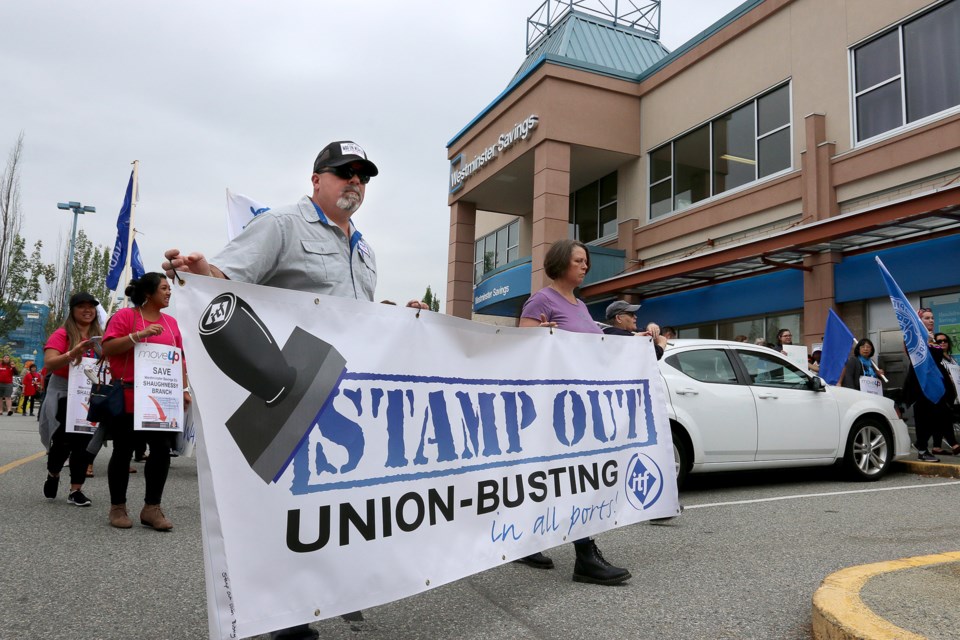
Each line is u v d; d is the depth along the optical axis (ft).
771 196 43.93
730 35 47.88
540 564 13.21
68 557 13.37
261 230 8.98
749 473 27.20
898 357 36.68
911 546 14.84
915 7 36.27
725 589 11.77
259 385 8.02
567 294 13.80
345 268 9.78
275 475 7.98
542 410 11.85
